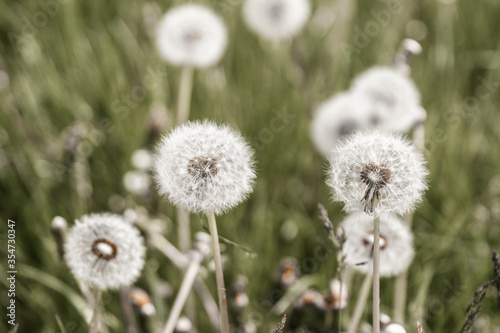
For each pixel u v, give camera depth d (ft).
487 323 2.45
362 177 1.89
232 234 2.67
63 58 3.50
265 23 3.03
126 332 2.26
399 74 2.64
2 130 2.93
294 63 3.16
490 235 2.74
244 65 3.57
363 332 2.34
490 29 3.90
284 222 2.82
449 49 3.60
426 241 2.66
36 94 3.19
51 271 2.53
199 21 2.62
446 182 2.89
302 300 2.31
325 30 3.76
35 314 2.47
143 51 3.61
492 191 2.90
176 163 1.92
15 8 3.66
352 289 2.48
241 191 1.94
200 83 3.31
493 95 3.46
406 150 1.91
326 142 2.58
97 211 2.75
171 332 2.12
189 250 2.38
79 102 3.24
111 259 2.01
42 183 2.76
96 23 3.84
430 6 3.95
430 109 3.29
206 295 2.35
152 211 2.66
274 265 2.63
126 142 3.01
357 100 2.58
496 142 3.18
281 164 3.09
